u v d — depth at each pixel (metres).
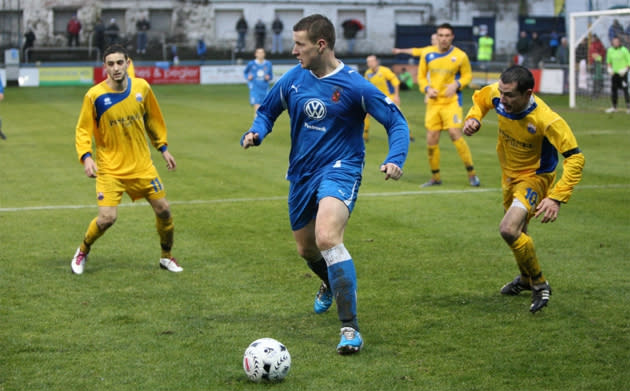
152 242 10.56
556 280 8.59
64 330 6.92
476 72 45.75
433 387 5.64
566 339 6.66
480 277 8.75
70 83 47.47
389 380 5.77
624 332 6.84
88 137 8.78
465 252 9.95
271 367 5.67
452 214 12.49
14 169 17.34
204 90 44.81
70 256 9.77
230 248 10.23
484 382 5.73
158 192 8.91
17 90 43.56
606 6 44.81
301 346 6.53
